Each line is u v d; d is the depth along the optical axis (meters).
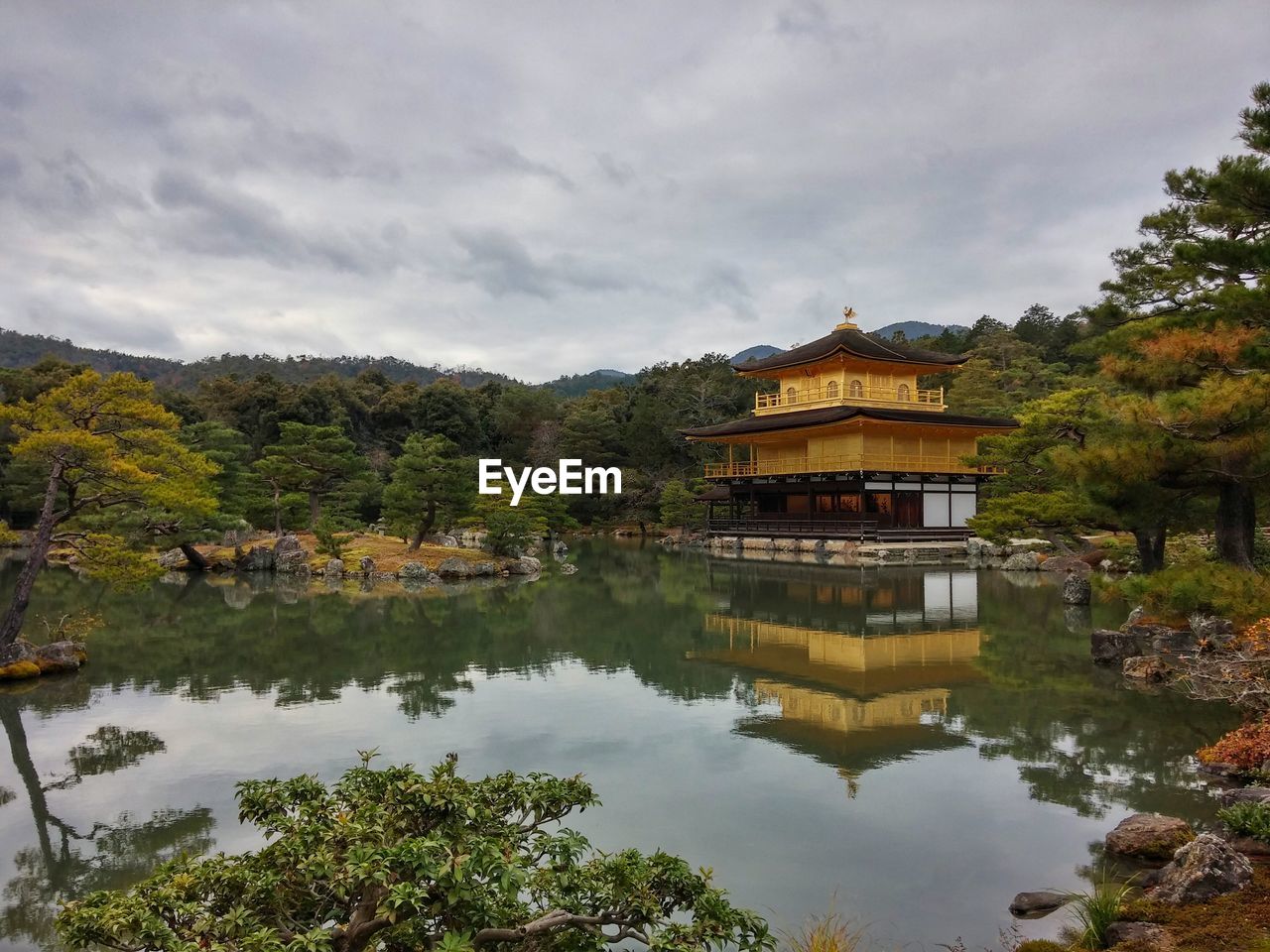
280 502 48.75
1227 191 15.00
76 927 4.96
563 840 6.18
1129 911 7.60
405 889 4.88
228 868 5.67
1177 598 14.54
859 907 8.35
